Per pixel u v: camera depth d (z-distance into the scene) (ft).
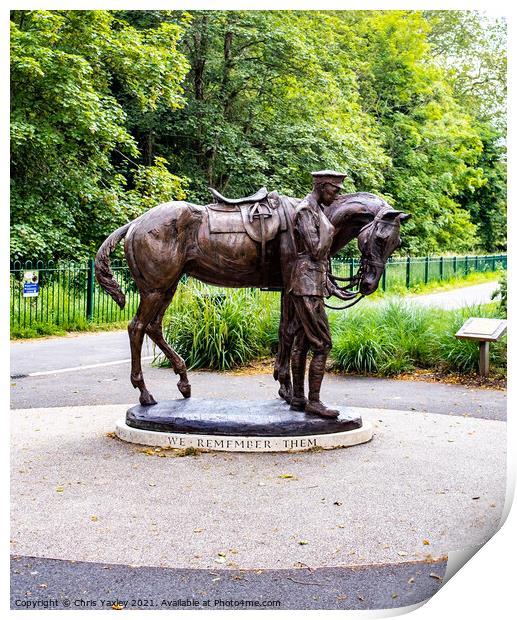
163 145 90.63
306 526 17.39
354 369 39.50
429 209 120.67
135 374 24.95
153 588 14.79
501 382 36.70
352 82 95.40
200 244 24.04
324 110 90.74
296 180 85.97
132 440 24.09
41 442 24.36
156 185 72.79
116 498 19.11
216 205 24.54
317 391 23.89
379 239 24.18
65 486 19.99
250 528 17.26
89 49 65.82
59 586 14.88
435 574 15.46
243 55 86.94
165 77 70.85
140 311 24.44
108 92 76.38
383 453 23.30
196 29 82.23
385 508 18.56
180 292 43.09
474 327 37.93
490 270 124.67
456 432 26.40
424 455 23.18
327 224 23.40
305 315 23.47
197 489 19.74
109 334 57.72
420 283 97.19
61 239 66.13
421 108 120.47
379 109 118.62
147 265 23.76
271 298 44.16
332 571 15.47
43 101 64.95
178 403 25.23
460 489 20.02
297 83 87.40
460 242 132.77
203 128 85.40
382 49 116.06
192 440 23.31
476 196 146.51
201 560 15.76
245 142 84.23
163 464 21.86
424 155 118.11
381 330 41.24
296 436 23.38
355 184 93.97
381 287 85.10
